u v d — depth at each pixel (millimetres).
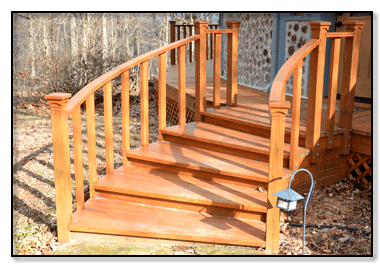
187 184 3949
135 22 18734
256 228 3395
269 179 3113
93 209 3748
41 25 12516
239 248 3238
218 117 4926
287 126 4469
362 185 4477
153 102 10031
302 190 4152
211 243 3295
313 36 3904
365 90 5777
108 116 4109
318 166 4289
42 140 6551
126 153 4449
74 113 3551
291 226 3646
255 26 7234
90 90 3734
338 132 4379
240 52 7941
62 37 12617
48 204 4246
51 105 3260
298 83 3633
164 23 21016
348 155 4586
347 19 5777
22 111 8789
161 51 4570
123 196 3926
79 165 3664
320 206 4035
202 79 5082
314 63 3916
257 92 6758
